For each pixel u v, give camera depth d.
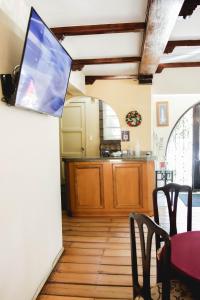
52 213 2.81
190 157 6.34
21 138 2.04
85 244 3.36
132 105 4.97
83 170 4.39
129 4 2.21
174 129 6.15
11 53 1.92
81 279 2.55
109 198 4.39
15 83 1.73
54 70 2.28
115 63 3.88
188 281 1.34
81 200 4.44
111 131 6.63
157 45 2.85
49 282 2.51
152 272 2.58
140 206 4.34
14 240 1.90
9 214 1.83
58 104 2.67
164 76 4.94
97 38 2.99
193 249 1.62
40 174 2.46
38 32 1.81
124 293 2.31
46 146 2.65
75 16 2.42
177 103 6.06
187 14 2.25
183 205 4.95
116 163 4.32
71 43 3.15
